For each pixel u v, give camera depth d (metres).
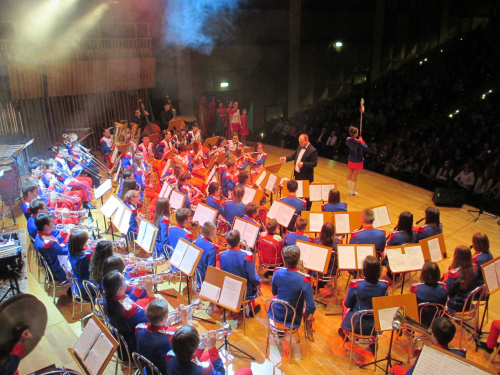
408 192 11.07
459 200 10.01
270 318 5.16
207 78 18.05
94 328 3.80
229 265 5.42
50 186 8.13
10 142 12.76
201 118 16.55
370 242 6.23
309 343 5.42
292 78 18.97
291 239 6.27
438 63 21.73
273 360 5.09
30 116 13.22
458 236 8.62
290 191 7.56
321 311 6.12
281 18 18.77
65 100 14.03
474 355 5.28
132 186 7.99
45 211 6.51
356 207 10.02
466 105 16.53
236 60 18.41
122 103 15.51
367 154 14.09
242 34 18.14
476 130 14.62
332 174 12.45
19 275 6.24
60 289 6.34
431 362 3.40
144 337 3.87
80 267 5.42
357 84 22.36
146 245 5.86
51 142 13.84
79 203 8.35
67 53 13.47
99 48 14.32
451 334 3.77
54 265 5.90
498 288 5.22
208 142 11.62
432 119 17.95
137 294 4.94
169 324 4.35
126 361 4.44
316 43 20.44
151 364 3.55
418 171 12.46
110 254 5.11
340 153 15.43
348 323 5.00
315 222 6.92
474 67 19.73
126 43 14.98
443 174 11.81
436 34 24.31
